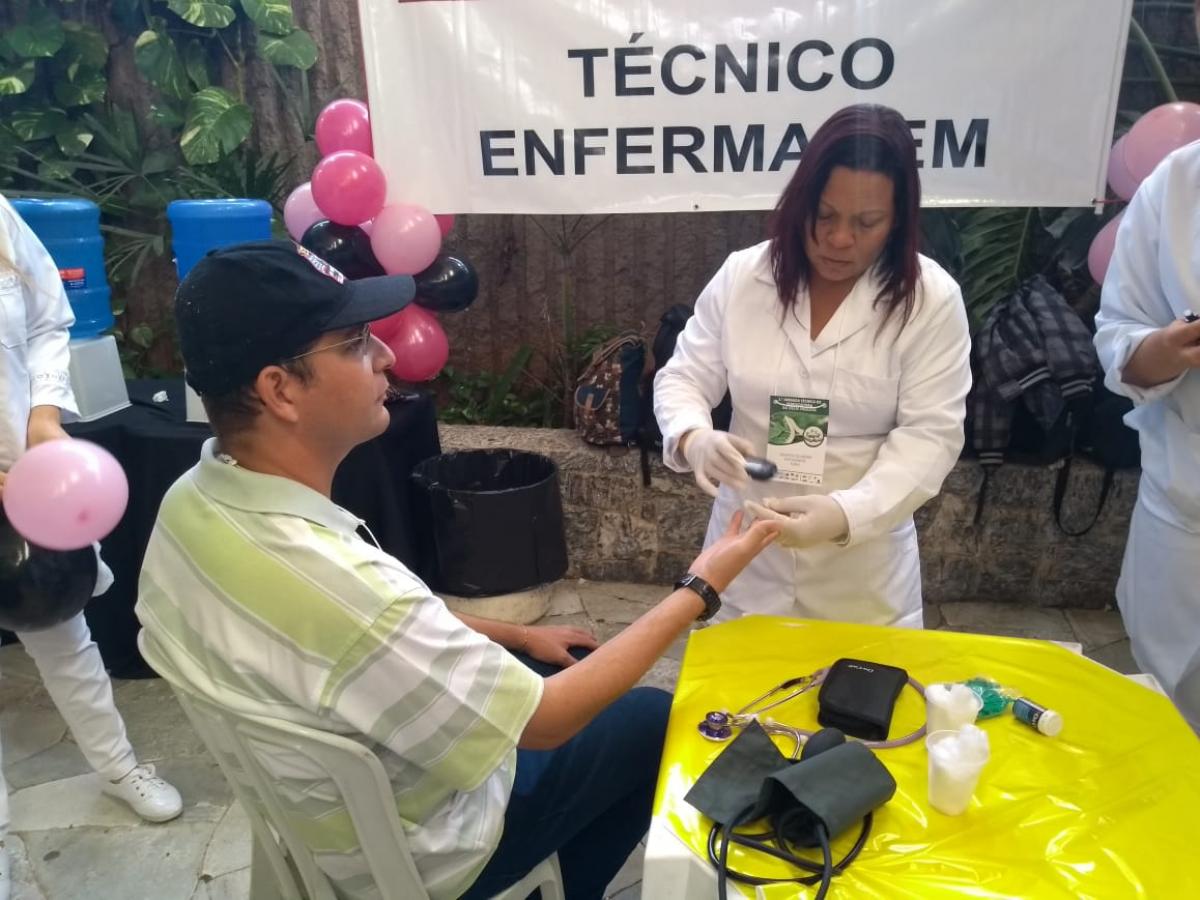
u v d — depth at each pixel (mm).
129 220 3680
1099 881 862
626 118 2482
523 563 2697
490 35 2459
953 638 1311
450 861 1061
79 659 1894
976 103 2324
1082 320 2814
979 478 2809
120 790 2016
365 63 2512
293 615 898
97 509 1542
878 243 1348
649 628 1140
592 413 2986
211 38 3516
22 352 1712
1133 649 1705
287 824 1025
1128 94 2965
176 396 2662
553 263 3557
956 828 938
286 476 973
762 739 1028
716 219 3393
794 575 1605
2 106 3512
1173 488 1525
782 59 2367
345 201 2473
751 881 873
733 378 1554
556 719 1025
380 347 1014
